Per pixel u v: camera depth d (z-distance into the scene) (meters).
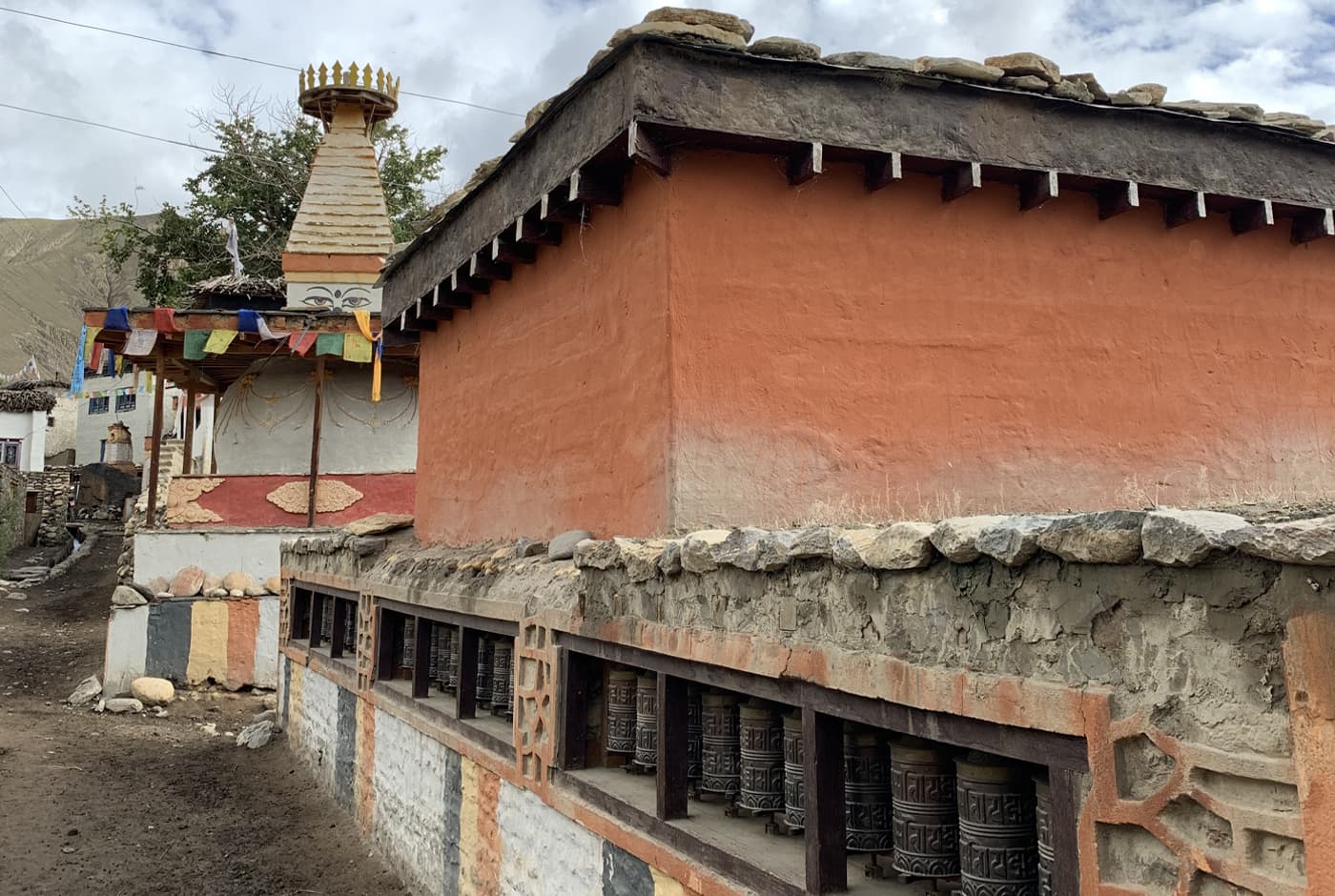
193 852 9.87
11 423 44.69
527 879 6.40
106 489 38.72
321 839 10.27
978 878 3.48
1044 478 6.70
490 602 7.10
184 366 19.53
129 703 16.12
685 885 4.59
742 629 4.34
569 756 6.00
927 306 6.57
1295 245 7.63
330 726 11.82
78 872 9.22
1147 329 7.10
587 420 7.05
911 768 3.84
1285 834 2.30
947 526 3.20
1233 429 7.27
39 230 130.50
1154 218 7.20
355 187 21.72
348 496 18.33
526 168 7.41
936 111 6.36
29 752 13.02
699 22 5.89
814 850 3.85
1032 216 6.89
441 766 8.14
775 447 6.10
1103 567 2.74
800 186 6.37
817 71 6.08
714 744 5.07
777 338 6.20
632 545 5.29
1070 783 2.85
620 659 5.43
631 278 6.46
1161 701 2.59
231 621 17.55
